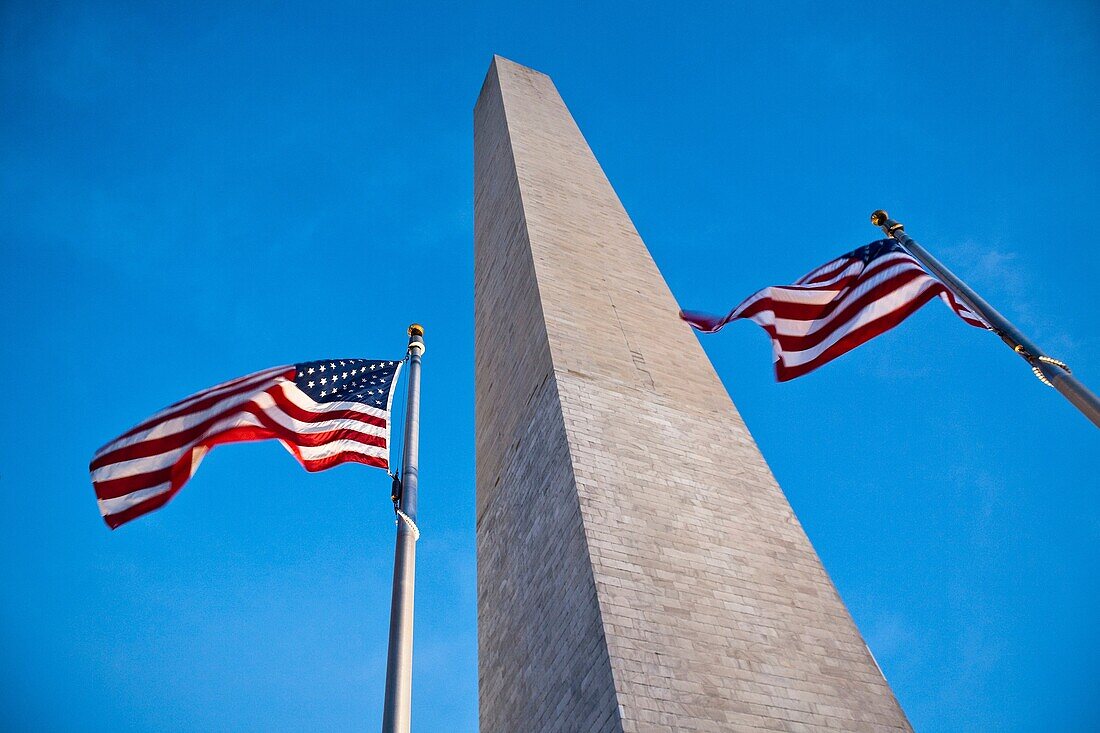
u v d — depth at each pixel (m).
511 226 26.23
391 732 9.47
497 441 21.70
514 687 16.83
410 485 12.39
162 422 12.50
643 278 25.12
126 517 11.71
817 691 14.63
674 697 13.37
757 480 19.05
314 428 13.10
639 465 17.66
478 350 26.16
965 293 14.34
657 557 15.70
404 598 10.84
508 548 18.98
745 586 16.06
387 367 14.52
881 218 16.69
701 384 21.36
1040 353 12.57
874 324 14.33
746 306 15.71
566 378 19.12
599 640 13.96
